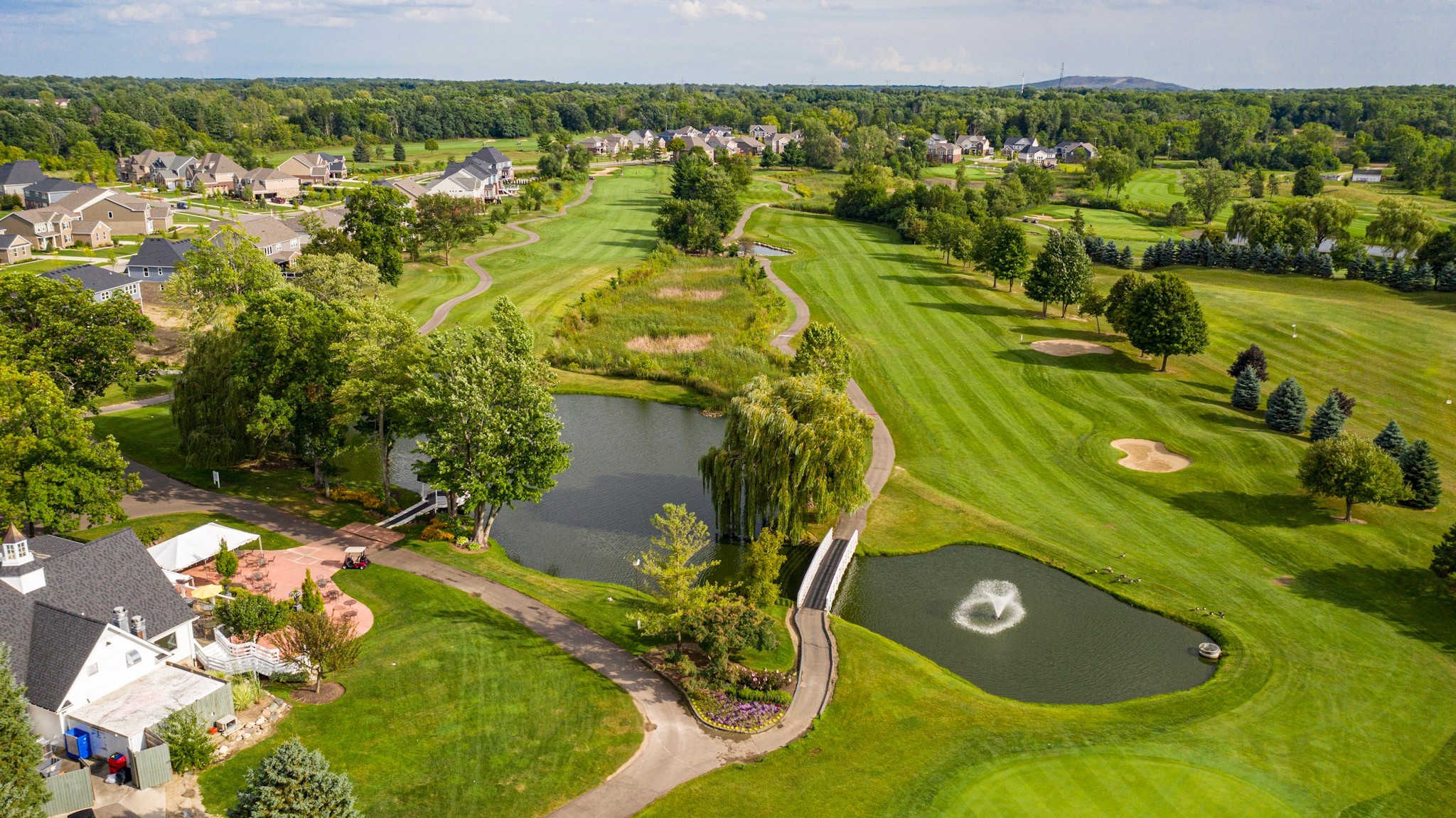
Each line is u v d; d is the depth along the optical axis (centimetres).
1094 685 4928
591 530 6662
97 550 4406
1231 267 13962
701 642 4753
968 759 4134
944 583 6000
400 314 6581
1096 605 5753
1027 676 5003
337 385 6619
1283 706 4647
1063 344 10650
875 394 9194
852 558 6328
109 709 3853
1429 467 6731
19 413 5112
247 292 9631
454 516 6606
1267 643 5244
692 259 14825
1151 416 8550
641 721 4347
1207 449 7812
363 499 6712
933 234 15462
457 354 6075
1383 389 8956
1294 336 10431
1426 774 4109
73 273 11344
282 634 4541
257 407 6400
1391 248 14662
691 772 4000
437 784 3803
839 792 3884
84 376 7069
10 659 3803
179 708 3875
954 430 8362
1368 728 4466
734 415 6562
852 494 6456
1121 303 10525
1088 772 4038
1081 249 11644
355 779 3778
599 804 3756
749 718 4397
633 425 8781
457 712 4297
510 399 6091
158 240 12419
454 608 5288
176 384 6950
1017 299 12731
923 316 11850
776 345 10756
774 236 17450
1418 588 5762
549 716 4328
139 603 4338
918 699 4641
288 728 4075
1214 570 6053
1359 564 6053
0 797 3073
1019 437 8225
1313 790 3978
